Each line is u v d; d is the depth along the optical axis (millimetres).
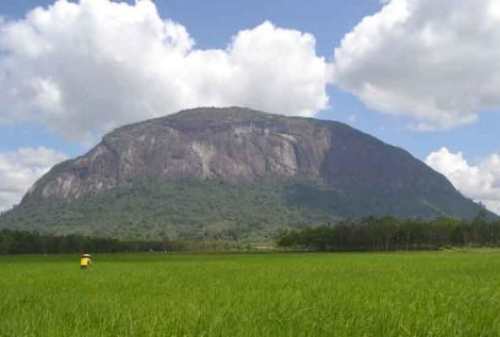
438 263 61438
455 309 16719
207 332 13031
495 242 183750
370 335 12734
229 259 98312
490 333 13031
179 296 22672
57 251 177875
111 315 15883
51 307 18953
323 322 14055
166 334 12898
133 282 33844
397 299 20109
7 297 23109
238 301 19891
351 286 27594
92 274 45781
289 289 25531
